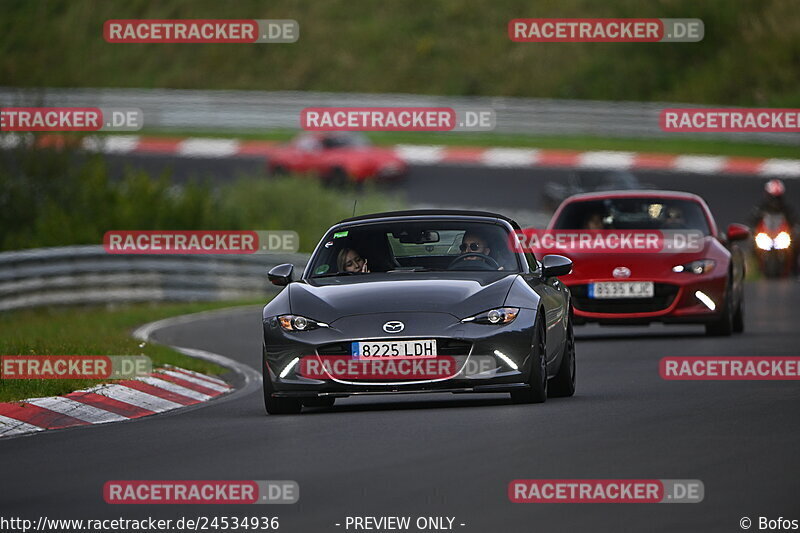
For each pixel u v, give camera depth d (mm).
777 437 30422
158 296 89750
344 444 31125
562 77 197125
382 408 39406
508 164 161875
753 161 155875
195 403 44438
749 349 53531
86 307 84625
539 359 37594
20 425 37562
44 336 63688
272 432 34062
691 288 58344
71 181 104062
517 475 26266
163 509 24281
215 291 93250
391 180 151000
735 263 61438
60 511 24328
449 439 31250
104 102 183375
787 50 191250
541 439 30875
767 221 101062
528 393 37812
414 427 33594
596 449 29234
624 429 32281
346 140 154125
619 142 170750
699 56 196500
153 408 42656
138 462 29812
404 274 39406
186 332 70062
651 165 158000
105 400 41938
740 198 141625
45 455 31625
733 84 189375
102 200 103625
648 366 48938
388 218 42125
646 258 59031
